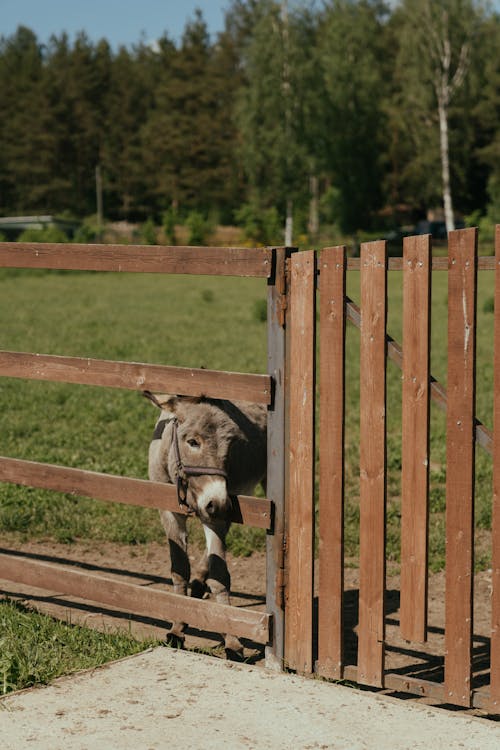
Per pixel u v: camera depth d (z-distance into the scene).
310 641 6.35
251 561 9.91
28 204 149.75
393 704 5.80
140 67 165.00
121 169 146.50
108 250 6.88
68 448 14.58
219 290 53.91
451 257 5.61
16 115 154.00
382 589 6.04
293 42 80.75
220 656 7.16
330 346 6.15
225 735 5.35
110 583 7.05
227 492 6.64
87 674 6.25
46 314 37.91
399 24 113.31
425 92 79.25
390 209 111.06
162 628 7.69
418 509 5.83
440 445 15.12
